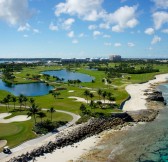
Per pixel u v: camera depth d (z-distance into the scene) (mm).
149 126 103812
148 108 132125
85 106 128750
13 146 77375
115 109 122750
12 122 101312
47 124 95312
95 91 179625
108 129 100125
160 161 73125
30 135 86500
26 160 70688
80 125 97188
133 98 158875
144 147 82312
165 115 120500
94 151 79000
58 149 79812
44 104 136375
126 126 103875
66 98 154000
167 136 91938
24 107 131125
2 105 136125
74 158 73750
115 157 75188
